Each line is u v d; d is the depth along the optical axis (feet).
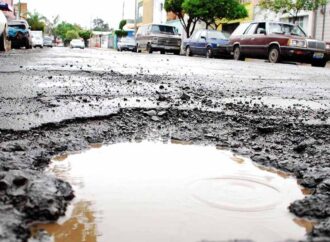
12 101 12.88
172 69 32.48
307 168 7.34
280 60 53.98
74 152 7.94
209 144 9.04
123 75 24.13
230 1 99.96
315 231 4.66
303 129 10.84
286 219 5.08
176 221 4.90
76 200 5.49
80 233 4.54
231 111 13.05
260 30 57.67
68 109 11.68
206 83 22.08
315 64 54.34
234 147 8.86
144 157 7.76
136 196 5.68
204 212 5.19
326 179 6.44
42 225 4.73
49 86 17.07
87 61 38.88
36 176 5.89
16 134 8.84
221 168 7.23
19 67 27.02
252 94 18.17
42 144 8.21
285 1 75.61
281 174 7.11
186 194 5.83
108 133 9.52
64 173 6.63
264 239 4.53
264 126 10.78
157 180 6.42
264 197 5.83
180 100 14.75
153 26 86.38
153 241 4.41
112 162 7.35
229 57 69.92
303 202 5.44
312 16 80.94
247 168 7.32
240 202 5.57
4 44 56.44
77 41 152.76
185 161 7.60
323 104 15.85
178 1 112.27
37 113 10.93
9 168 6.44
